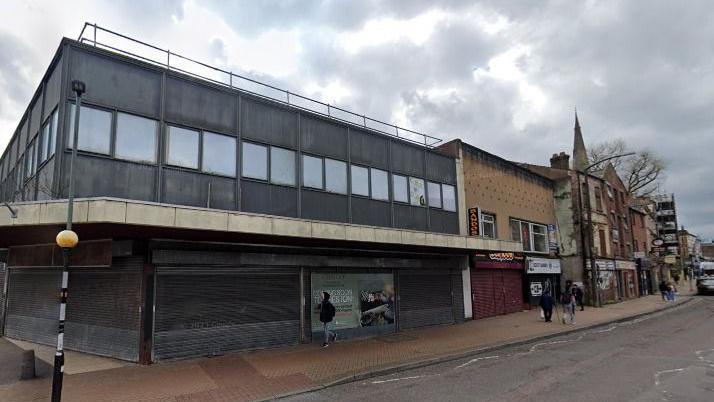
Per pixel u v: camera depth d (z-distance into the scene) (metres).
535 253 29.30
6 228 11.16
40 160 13.76
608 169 40.25
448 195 23.06
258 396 9.46
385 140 20.34
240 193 14.80
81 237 12.80
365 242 15.31
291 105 16.86
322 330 16.14
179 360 12.53
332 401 9.12
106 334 12.94
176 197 13.41
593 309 28.61
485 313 23.75
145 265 12.35
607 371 10.94
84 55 12.44
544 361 12.60
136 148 12.94
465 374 11.20
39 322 15.38
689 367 11.18
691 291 51.38
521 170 29.58
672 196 81.31
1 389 9.60
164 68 13.76
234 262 13.97
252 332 14.23
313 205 16.89
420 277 20.20
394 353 13.88
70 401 8.91
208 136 14.44
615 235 38.62
